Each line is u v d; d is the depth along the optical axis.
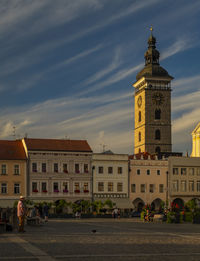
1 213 45.97
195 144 141.38
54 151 110.12
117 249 23.64
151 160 119.44
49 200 108.62
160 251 23.05
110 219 83.81
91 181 112.75
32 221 50.00
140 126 172.38
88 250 23.08
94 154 113.81
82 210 100.25
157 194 119.12
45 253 21.78
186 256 21.28
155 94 169.62
